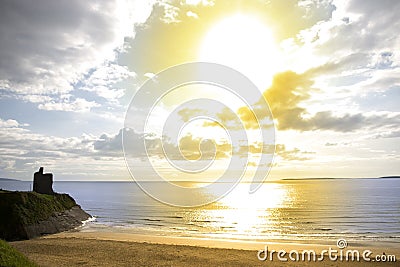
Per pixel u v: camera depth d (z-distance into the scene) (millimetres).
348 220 60938
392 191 152875
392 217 64312
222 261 27688
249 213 75250
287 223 58250
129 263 26703
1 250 19656
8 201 41938
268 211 79125
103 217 65938
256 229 51062
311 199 113312
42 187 56562
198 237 42844
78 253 30375
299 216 68188
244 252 31375
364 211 74688
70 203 58812
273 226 54656
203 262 27297
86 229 50219
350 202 97938
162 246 34031
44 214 46000
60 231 46281
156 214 72562
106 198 124438
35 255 29234
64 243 35500
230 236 43938
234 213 75688
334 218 64000
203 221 61375
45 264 25438
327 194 137125
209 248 33031
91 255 29562
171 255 29734
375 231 48469
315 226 54062
